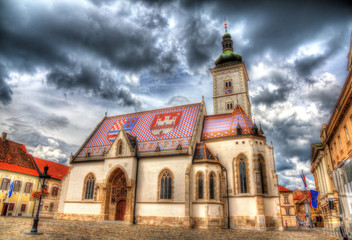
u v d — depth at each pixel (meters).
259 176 47.38
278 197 47.72
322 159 56.03
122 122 65.75
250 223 46.12
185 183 45.97
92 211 53.38
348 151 35.47
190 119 57.59
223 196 48.56
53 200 74.62
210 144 53.75
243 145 50.75
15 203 64.50
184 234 32.56
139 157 52.78
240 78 77.06
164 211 47.34
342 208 23.25
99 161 56.53
